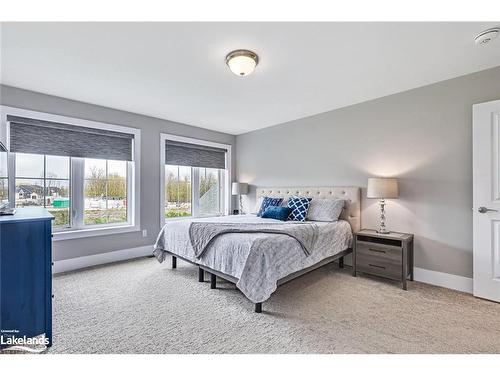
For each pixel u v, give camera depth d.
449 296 2.57
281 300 2.48
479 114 2.48
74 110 3.38
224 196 5.41
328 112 3.92
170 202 4.57
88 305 2.35
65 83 2.83
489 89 2.56
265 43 2.06
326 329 1.96
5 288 1.61
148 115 4.09
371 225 3.46
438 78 2.79
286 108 3.77
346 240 3.40
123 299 2.48
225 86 2.93
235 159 5.50
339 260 3.53
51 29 1.84
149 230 4.13
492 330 1.94
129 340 1.81
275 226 2.88
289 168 4.48
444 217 2.85
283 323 2.05
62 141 3.32
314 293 2.65
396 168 3.22
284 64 2.42
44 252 1.73
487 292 2.45
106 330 1.93
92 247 3.54
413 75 2.70
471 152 2.68
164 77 2.68
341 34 1.94
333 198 3.76
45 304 1.73
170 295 2.58
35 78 2.71
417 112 3.04
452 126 2.79
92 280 2.98
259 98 3.34
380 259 2.96
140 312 2.22
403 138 3.16
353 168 3.65
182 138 4.57
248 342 1.79
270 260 2.25
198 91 3.08
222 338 1.84
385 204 3.31
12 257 1.63
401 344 1.77
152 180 4.17
